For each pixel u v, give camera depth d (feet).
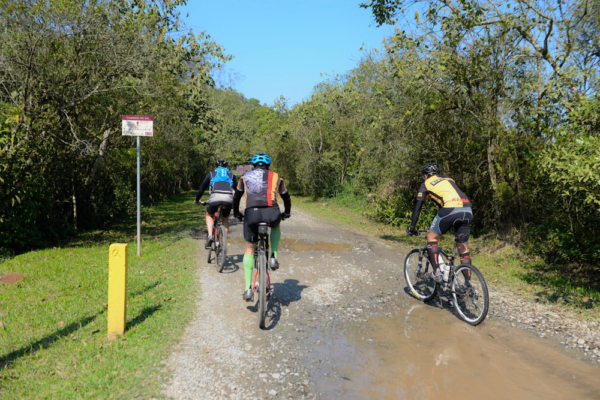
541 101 27.45
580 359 13.17
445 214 17.25
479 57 28.68
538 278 22.59
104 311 16.26
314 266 24.95
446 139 36.01
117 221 47.88
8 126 26.63
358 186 64.34
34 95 27.43
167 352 13.01
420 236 38.40
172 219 50.39
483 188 34.32
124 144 46.21
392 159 42.91
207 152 120.37
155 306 16.93
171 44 38.06
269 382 11.55
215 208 23.25
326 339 14.52
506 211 30.53
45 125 28.02
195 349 13.38
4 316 15.48
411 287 19.75
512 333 15.21
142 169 59.57
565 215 24.93
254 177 15.90
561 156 19.30
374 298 19.17
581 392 11.21
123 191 49.47
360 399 10.77
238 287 20.12
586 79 25.04
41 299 17.60
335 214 58.03
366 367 12.52
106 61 29.40
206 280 21.11
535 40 28.30
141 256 26.45
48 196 33.50
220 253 23.27
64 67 28.17
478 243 33.01
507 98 29.78
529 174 28.86
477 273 15.89
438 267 17.71
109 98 33.60
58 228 35.09
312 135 79.10
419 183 42.73
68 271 22.30
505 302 18.70
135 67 30.89
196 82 42.88
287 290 19.92
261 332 14.97
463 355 13.42
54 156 31.99
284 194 16.29
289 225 44.37
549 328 15.65
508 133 29.04
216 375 11.82
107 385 11.01
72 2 26.99
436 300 19.04
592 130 21.58
